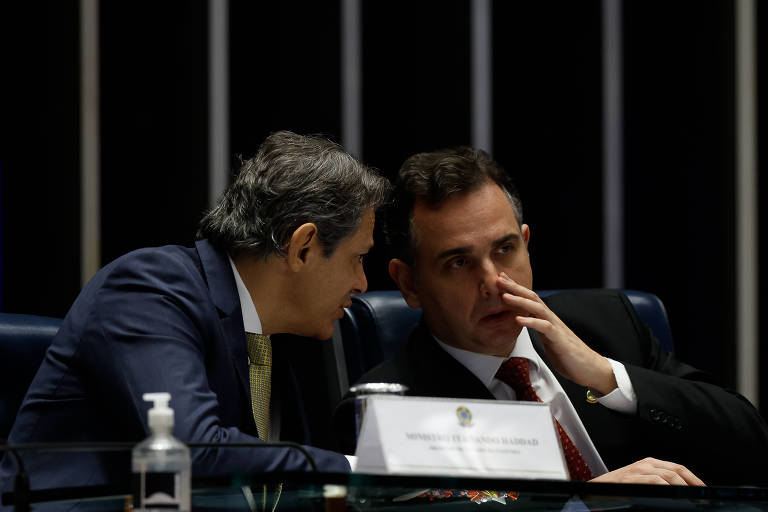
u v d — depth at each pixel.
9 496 3.78
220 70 12.15
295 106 12.84
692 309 14.45
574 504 3.83
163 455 3.25
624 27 14.40
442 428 3.76
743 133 14.35
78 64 11.34
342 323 7.41
